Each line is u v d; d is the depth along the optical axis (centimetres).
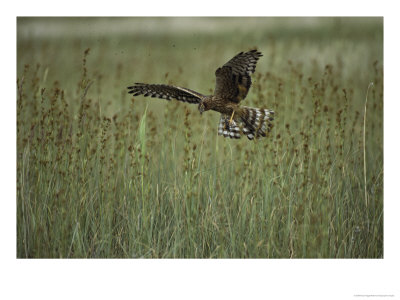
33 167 1329
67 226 1274
